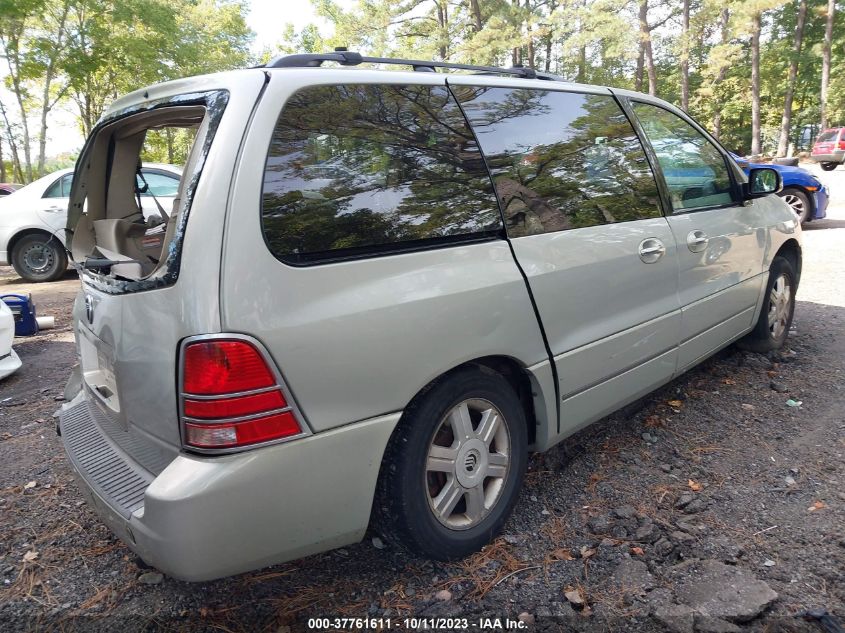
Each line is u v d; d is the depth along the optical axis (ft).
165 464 6.82
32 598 8.20
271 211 6.55
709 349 12.54
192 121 9.62
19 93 74.33
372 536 9.05
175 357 6.31
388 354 7.05
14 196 32.17
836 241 30.12
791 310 15.78
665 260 10.80
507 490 8.71
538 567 8.26
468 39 87.61
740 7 82.48
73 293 29.12
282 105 6.85
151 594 8.21
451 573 8.23
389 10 86.48
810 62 123.95
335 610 7.72
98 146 9.84
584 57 91.56
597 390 9.76
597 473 10.51
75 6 68.13
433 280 7.52
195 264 6.23
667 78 125.08
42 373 17.54
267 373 6.29
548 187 9.25
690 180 12.16
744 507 9.29
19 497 10.69
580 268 9.21
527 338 8.48
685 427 11.97
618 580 7.91
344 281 6.86
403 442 7.45
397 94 7.90
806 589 7.54
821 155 80.38
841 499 9.30
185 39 79.92
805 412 12.23
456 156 8.26
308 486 6.68
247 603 7.93
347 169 7.23
